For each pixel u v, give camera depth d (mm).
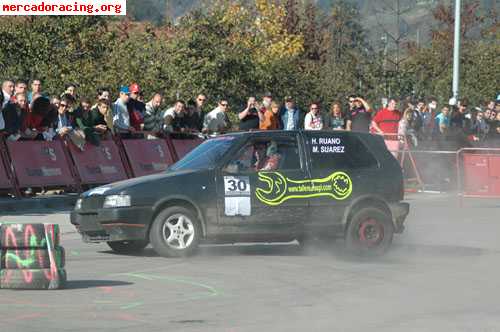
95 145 29969
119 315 13570
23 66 38781
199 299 14914
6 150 27625
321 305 14492
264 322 13188
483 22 64812
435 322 13234
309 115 34969
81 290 15500
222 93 42500
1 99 27438
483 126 41562
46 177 28484
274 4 63875
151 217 19062
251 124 33281
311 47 64000
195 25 43375
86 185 29609
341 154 20234
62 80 39031
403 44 60312
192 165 19766
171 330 12633
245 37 56812
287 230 19719
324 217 19875
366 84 51844
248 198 19500
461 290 15898
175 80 41344
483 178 32375
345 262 19188
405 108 41375
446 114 39312
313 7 66062
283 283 16484
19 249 15453
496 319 13461
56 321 13102
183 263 18594
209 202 19297
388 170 20375
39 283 15438
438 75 57344
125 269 17797
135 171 31125
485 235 24328
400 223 20328
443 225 26641
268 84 45844
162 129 32312
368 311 14023
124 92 31125
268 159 19828
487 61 58062
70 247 20984
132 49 41594
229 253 20297
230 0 60844
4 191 27500
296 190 19750
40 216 25984
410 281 16812
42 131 28516
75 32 40562
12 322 12992
